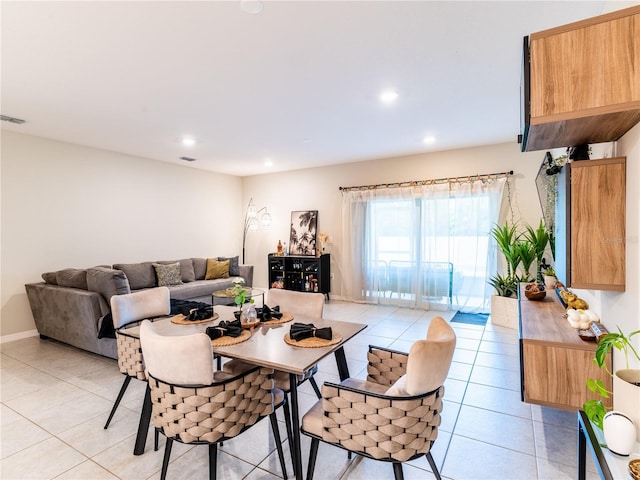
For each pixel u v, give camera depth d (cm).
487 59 253
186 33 215
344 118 379
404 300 572
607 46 137
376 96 320
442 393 153
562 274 216
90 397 274
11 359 357
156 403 162
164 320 231
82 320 356
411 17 203
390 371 192
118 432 227
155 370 156
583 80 141
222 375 196
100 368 333
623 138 167
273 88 300
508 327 443
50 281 414
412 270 562
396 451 139
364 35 221
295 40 225
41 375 317
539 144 188
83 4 185
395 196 573
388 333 428
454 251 531
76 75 271
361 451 144
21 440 218
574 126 153
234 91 305
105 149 505
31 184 431
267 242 720
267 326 213
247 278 632
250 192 738
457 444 210
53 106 335
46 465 194
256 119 379
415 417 139
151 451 206
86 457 201
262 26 209
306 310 250
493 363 331
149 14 195
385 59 252
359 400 143
